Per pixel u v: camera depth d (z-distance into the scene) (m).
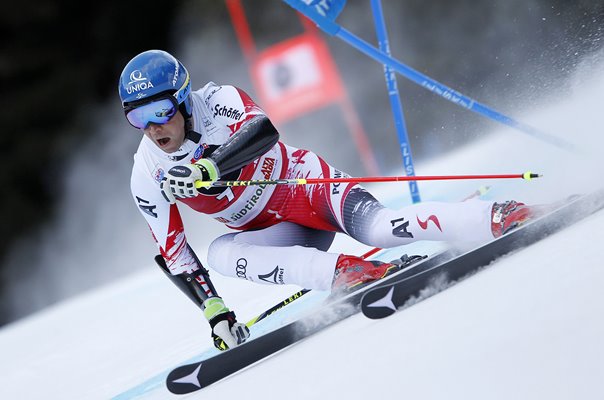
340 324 12.41
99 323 25.20
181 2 69.81
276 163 14.87
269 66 55.91
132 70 13.07
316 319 12.64
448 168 28.20
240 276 14.51
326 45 62.22
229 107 13.95
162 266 14.46
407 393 8.49
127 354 18.81
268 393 10.33
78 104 71.00
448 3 53.75
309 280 13.58
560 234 12.03
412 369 9.02
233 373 12.36
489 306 10.03
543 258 11.10
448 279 11.73
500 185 20.81
